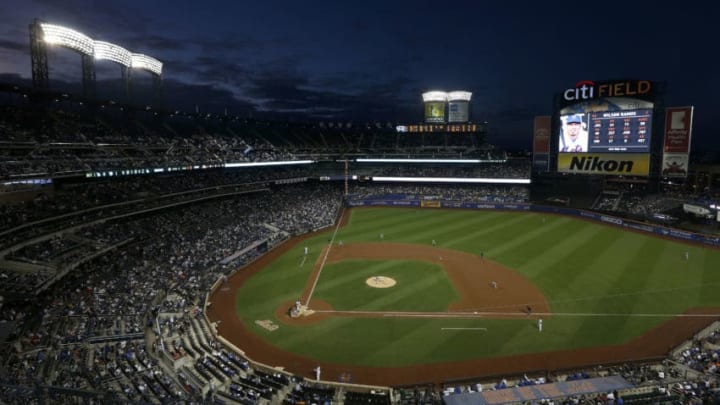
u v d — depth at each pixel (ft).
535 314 112.88
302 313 114.93
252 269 153.28
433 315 112.88
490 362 90.12
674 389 72.38
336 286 134.92
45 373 73.15
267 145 307.17
